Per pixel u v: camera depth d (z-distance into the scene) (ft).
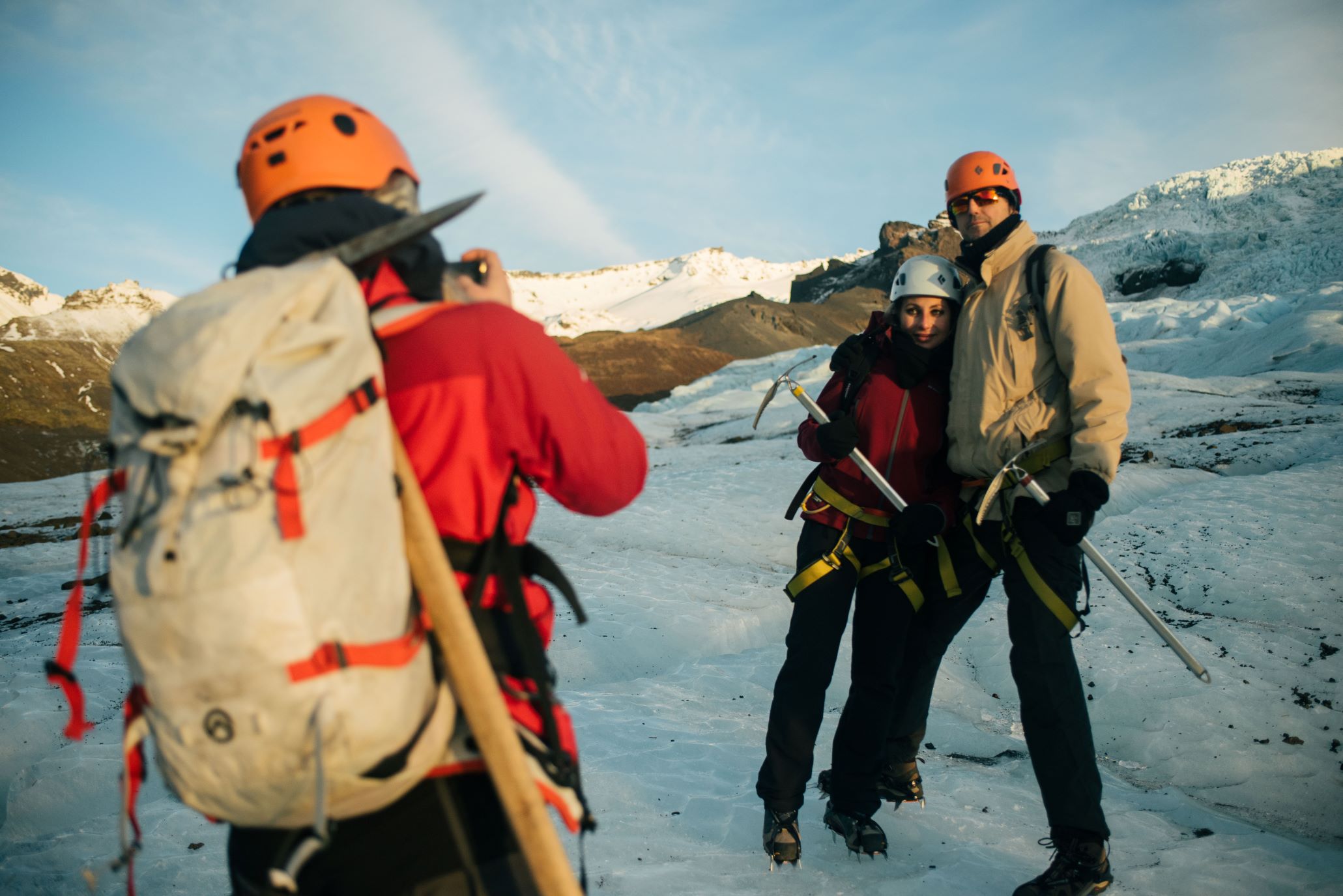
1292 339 125.59
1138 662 17.26
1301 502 28.22
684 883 9.25
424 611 3.90
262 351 3.56
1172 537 25.79
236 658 3.37
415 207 4.99
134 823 3.96
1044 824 11.11
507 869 4.13
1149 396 72.02
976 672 18.44
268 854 4.07
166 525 3.44
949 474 9.86
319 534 3.49
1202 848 10.19
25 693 16.93
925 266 9.67
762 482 43.83
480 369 4.15
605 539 33.65
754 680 18.33
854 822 9.84
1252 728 14.75
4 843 12.11
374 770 3.64
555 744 4.28
